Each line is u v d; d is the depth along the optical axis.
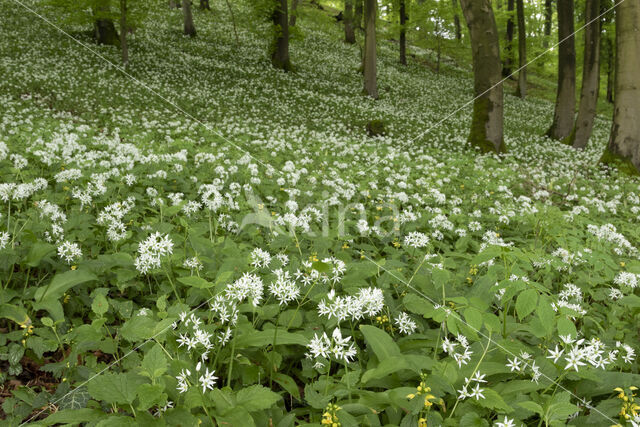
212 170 6.89
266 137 12.12
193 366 2.31
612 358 2.32
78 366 2.50
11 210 4.54
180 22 31.91
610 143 12.69
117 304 2.89
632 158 12.30
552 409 1.88
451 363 2.33
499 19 34.03
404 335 3.05
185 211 4.62
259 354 2.64
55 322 2.55
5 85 13.28
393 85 28.11
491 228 6.08
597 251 3.71
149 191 5.18
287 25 25.02
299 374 2.72
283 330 2.52
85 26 23.80
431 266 3.49
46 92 13.47
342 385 2.36
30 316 2.95
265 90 19.33
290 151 10.11
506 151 14.03
